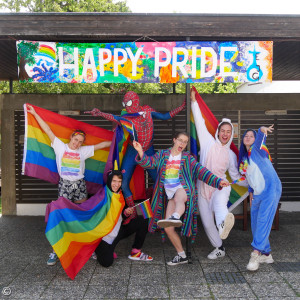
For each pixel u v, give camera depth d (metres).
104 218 4.11
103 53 4.36
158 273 3.97
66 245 3.87
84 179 5.06
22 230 5.91
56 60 4.37
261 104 7.09
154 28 4.27
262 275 3.86
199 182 4.47
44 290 3.54
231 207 4.86
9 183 7.04
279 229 5.84
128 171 4.79
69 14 4.21
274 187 3.95
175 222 3.73
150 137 4.71
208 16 4.27
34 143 4.63
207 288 3.55
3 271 4.07
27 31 4.22
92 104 7.04
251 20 4.29
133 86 11.98
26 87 11.18
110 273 3.99
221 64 4.39
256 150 4.03
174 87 7.39
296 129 7.16
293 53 6.31
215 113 7.11
